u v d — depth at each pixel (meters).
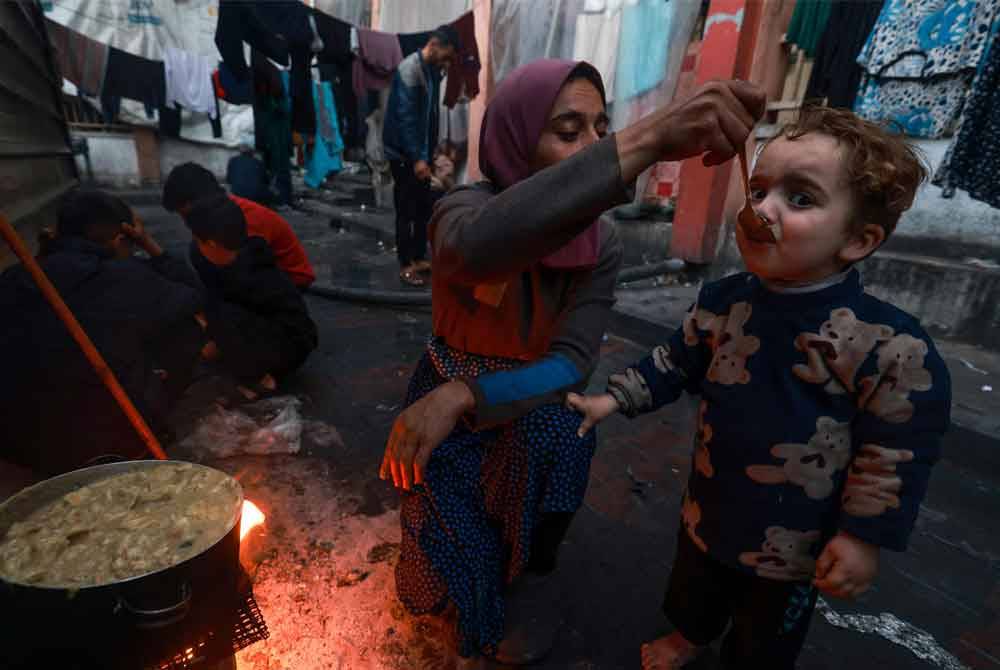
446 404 1.12
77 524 1.03
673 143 0.80
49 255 1.89
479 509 1.41
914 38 3.79
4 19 3.98
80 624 0.85
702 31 5.29
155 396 1.89
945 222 4.14
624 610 1.62
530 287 1.32
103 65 9.87
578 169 0.83
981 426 2.55
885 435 0.95
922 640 1.58
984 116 3.56
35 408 1.71
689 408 3.01
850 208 0.91
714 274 5.15
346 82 7.02
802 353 1.02
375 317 4.31
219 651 1.03
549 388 1.23
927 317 4.00
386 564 1.72
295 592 1.59
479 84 6.44
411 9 7.45
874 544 0.96
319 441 2.44
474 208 1.08
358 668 1.37
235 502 1.10
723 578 1.23
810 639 1.57
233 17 6.12
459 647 1.34
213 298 2.51
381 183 9.30
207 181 2.49
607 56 5.40
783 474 1.05
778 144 0.96
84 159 10.57
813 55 4.48
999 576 1.87
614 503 2.15
